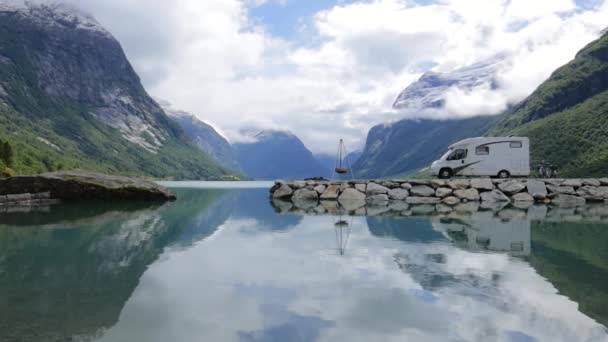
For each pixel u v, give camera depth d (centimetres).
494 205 2542
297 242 1149
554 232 1331
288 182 3319
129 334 486
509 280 725
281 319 537
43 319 533
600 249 1026
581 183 2859
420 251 1002
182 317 545
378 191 2964
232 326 513
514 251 998
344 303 604
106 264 865
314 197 3089
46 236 1272
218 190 6175
